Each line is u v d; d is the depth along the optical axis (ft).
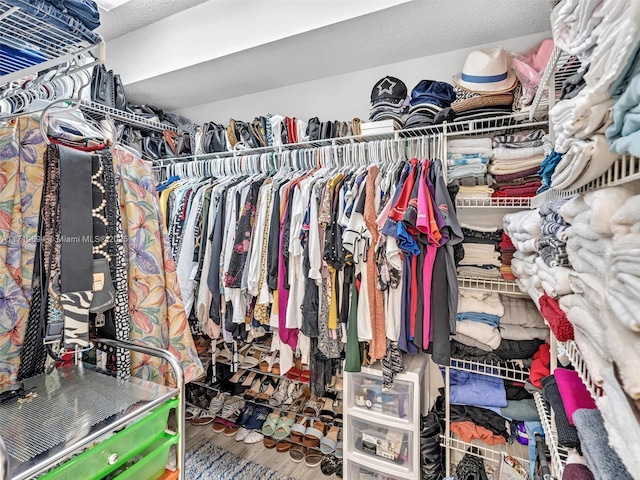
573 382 2.42
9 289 2.34
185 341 3.10
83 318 2.29
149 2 5.82
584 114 1.43
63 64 2.97
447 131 5.04
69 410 2.09
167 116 8.17
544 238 2.47
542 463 3.71
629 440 1.09
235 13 5.61
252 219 5.43
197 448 6.31
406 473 4.62
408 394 4.69
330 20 4.86
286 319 4.97
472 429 4.83
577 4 1.61
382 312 4.54
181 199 6.26
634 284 1.08
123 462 2.04
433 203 4.28
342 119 6.81
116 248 2.64
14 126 2.36
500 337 4.66
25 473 1.53
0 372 2.33
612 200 1.38
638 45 1.07
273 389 7.00
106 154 2.65
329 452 5.86
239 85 7.14
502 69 4.58
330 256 4.59
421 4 4.47
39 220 2.46
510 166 4.66
